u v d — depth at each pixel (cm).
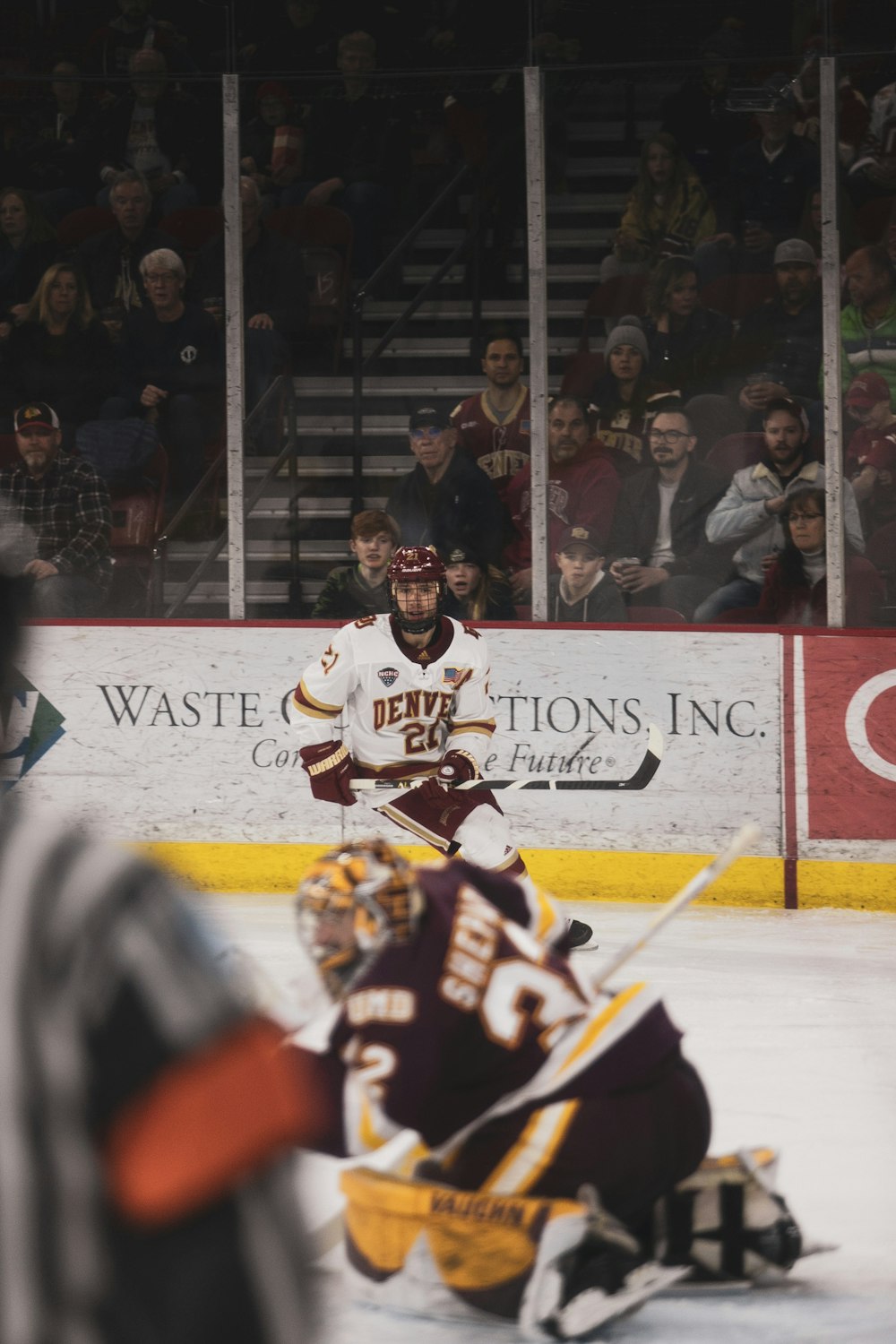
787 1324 950
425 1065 878
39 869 333
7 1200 321
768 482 2636
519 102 2938
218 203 2866
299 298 2856
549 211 2909
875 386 2600
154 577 2798
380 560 2705
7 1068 322
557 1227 897
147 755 2667
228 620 2667
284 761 2636
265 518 2886
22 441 2770
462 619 2725
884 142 2603
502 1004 897
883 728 2509
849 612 2617
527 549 2734
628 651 2569
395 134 2962
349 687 2006
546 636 2588
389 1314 962
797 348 2672
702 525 2661
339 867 904
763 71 2741
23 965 325
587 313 2823
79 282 2825
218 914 2427
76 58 2917
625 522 2669
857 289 2611
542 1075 912
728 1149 1302
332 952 910
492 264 3012
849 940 2252
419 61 2916
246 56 2900
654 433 2673
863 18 2628
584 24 2802
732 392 2680
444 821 2002
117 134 2883
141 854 355
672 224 2780
